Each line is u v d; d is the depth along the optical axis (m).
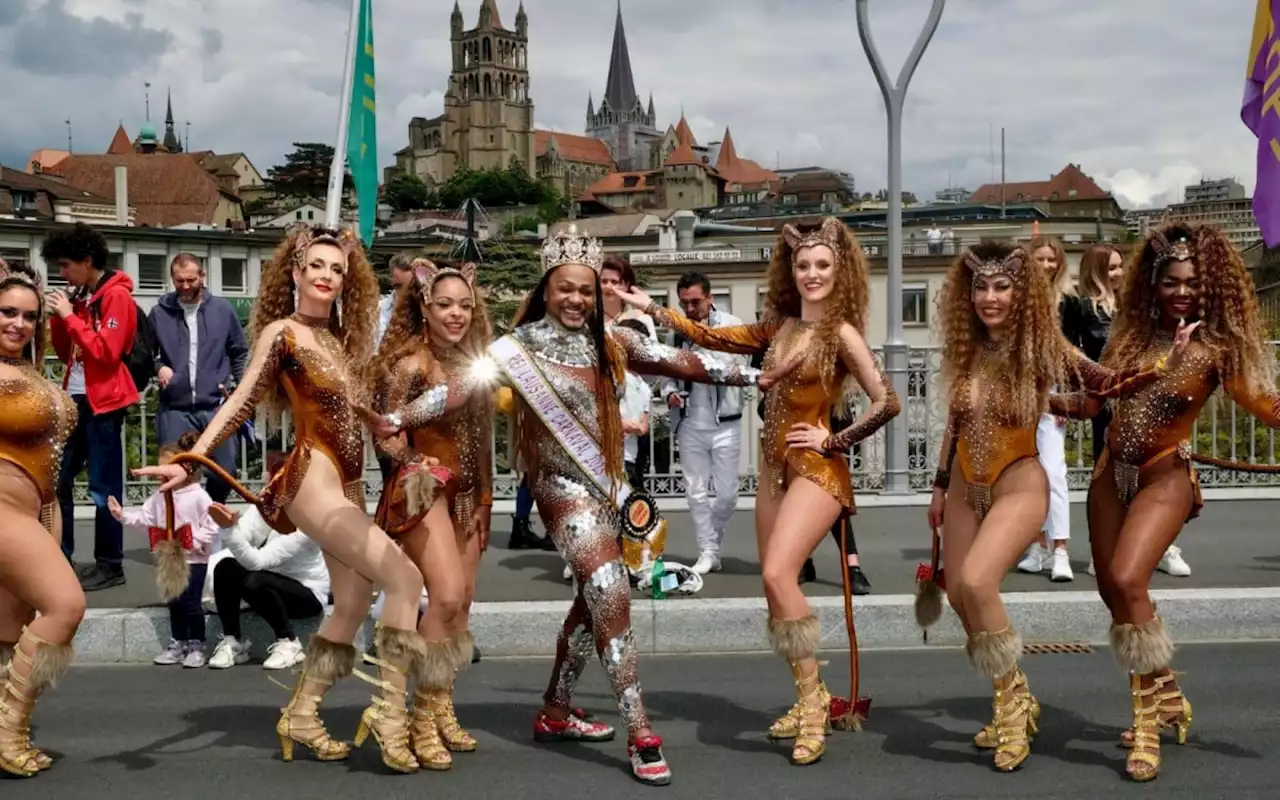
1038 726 5.77
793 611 5.34
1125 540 5.17
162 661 7.09
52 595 5.08
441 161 193.75
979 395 5.30
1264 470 5.40
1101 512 5.37
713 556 8.84
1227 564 8.89
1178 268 5.17
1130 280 5.42
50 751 5.51
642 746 5.05
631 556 5.25
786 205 96.12
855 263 5.60
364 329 5.47
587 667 7.10
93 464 8.20
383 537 5.15
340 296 5.46
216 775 5.20
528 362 5.23
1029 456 5.25
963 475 5.36
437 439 5.41
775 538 5.38
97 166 79.88
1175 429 5.19
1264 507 11.73
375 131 12.24
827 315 5.52
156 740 5.68
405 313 5.60
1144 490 5.23
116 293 8.06
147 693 6.49
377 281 5.64
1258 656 7.03
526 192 156.75
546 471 5.29
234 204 84.94
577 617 5.54
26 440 5.19
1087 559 9.32
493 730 5.84
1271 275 30.22
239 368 8.96
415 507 5.10
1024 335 5.20
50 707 6.22
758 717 6.01
